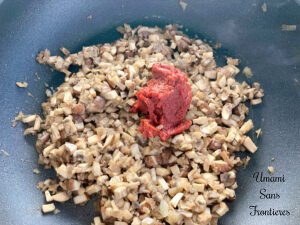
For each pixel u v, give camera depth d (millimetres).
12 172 177
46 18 198
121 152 174
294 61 194
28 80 191
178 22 207
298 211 172
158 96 168
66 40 200
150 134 173
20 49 192
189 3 207
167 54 197
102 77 183
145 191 168
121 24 205
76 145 172
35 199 174
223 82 191
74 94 182
